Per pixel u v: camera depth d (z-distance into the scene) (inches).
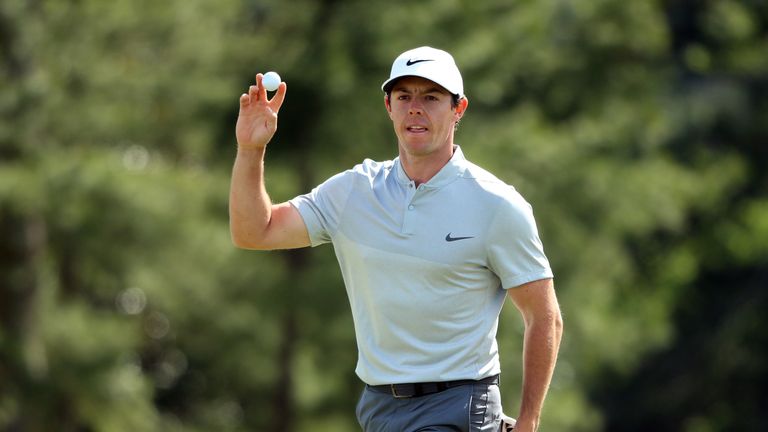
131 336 1966.0
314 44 1786.4
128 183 1697.8
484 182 622.8
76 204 1692.9
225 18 1884.8
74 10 1758.1
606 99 2343.8
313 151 1819.6
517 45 2016.5
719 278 3693.4
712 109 3211.1
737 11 3088.1
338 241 644.7
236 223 648.4
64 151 1759.4
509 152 1935.3
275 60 1797.5
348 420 1962.4
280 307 1825.8
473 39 1809.8
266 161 1814.7
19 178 1659.7
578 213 2064.5
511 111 2100.1
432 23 1804.9
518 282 622.2
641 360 3353.8
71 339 1873.8
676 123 3149.6
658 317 3383.4
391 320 631.8
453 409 629.6
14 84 1699.1
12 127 1690.5
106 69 1776.6
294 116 1791.3
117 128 1808.6
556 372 2273.6
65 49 1766.7
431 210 623.2
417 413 633.6
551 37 2185.0
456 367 629.6
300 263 1886.1
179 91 1807.3
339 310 1825.8
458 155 626.8
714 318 3580.2
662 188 2234.3
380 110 1812.3
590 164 2117.4
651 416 3452.3
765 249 3609.7
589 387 2989.7
